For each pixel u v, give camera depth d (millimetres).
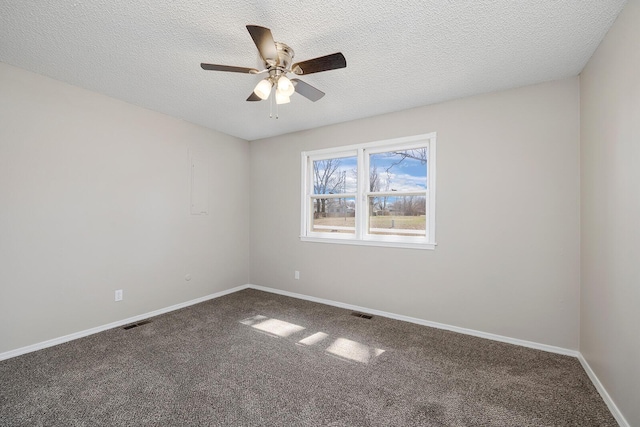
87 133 2822
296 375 2154
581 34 1885
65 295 2686
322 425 1652
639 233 1479
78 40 1993
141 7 1656
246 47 2078
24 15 1725
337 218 3922
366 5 1633
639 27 1469
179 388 1980
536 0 1587
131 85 2707
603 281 1927
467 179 2936
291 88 1939
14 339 2389
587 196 2256
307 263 4070
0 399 1839
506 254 2756
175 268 3645
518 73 2434
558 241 2543
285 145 4309
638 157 1492
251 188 4672
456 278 2998
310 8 1656
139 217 3262
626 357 1603
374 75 2479
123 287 3121
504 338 2756
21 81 2408
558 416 1738
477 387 2021
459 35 1911
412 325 3152
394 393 1948
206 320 3254
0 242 2320
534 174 2637
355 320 3287
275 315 3432
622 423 1631
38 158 2514
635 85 1517
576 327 2471
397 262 3346
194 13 1711
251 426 1638
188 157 3785
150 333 2885
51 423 1640
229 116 3547
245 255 4652
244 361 2352
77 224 2764
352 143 3664
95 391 1934
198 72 2445
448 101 3029
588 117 2227
